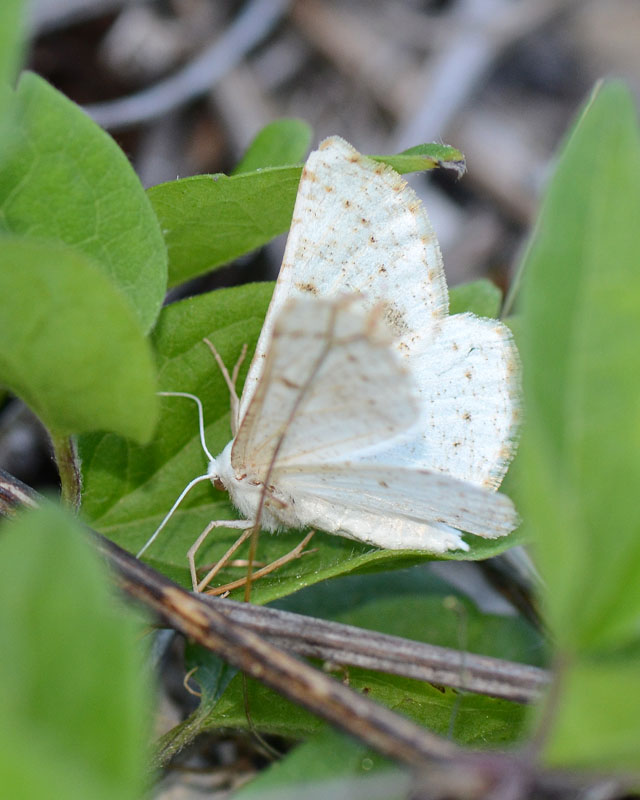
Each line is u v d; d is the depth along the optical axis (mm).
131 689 108
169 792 139
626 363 113
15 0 112
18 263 114
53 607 109
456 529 132
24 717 108
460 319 135
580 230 114
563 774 113
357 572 131
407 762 116
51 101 124
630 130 114
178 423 136
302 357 125
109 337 116
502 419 134
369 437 130
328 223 132
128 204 126
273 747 140
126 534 136
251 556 127
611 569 111
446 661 122
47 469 156
